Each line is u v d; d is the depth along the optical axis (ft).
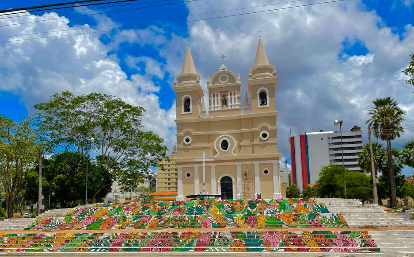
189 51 187.73
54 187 170.09
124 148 187.62
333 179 245.04
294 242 87.10
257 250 84.48
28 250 91.81
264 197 161.79
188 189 170.71
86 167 171.53
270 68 175.63
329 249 82.99
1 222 124.88
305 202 126.52
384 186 226.79
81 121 182.91
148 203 134.41
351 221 107.65
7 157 152.35
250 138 170.50
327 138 449.06
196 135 175.94
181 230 103.81
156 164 195.21
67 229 115.75
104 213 126.93
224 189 167.94
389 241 86.02
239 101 177.78
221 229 103.09
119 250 88.94
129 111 186.09
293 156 460.96
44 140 177.88
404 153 208.33
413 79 96.37
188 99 182.19
